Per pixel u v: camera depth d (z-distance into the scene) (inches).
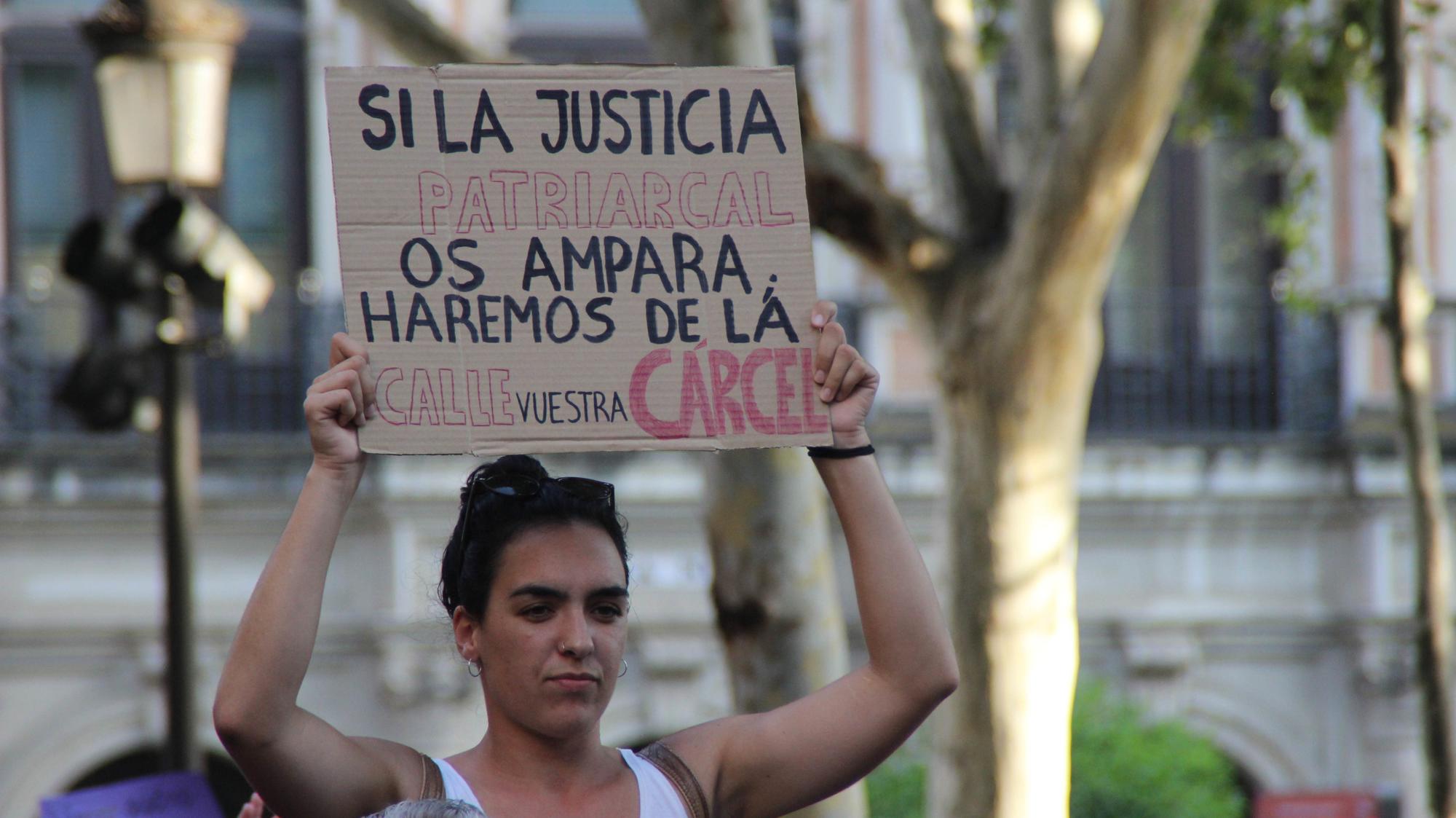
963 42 552.7
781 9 1018.1
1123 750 810.8
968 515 529.0
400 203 200.8
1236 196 1038.4
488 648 190.9
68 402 547.5
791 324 204.5
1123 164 493.7
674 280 204.2
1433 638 496.1
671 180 206.4
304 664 181.8
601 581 190.2
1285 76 628.1
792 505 490.3
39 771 920.3
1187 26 474.0
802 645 489.7
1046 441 526.6
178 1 525.7
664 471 947.3
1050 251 505.7
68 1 991.0
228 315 523.8
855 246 531.8
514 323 200.2
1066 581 537.0
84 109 988.6
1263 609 997.2
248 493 936.3
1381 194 985.5
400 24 564.1
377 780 189.0
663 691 949.8
